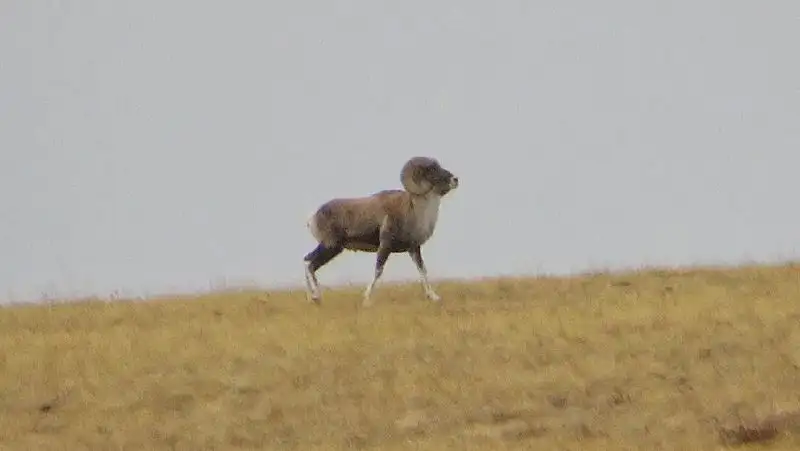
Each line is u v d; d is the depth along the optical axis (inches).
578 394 3134.8
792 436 2847.0
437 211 3946.9
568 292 3949.3
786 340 3341.5
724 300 3673.7
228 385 3260.3
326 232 3956.7
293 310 3811.5
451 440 2925.7
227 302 3969.0
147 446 3009.4
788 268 4158.5
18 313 3897.6
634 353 3314.5
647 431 2930.6
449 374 3250.5
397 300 3961.6
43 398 3238.2
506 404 3102.9
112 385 3287.4
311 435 3024.1
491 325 3531.0
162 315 3821.4
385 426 3029.0
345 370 3292.3
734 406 3024.1
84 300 4109.3
